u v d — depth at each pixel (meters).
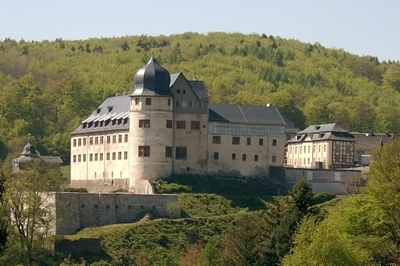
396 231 171.38
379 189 176.88
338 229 174.38
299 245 168.12
